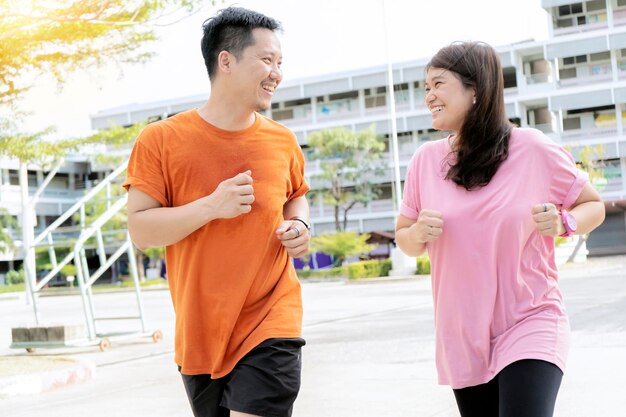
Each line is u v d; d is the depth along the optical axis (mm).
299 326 2779
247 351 2688
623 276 20922
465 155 2695
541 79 48125
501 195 2666
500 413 2512
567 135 47938
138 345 11609
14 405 6930
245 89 2738
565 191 2758
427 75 2826
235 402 2646
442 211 2729
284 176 2852
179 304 2797
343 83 51969
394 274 31641
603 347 7988
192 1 9102
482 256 2648
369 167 46750
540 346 2537
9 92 9789
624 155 46594
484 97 2705
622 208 47250
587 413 5094
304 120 54438
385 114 51906
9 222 47000
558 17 47969
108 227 43531
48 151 14773
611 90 45625
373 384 6602
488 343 2635
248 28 2736
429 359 7965
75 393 7402
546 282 2697
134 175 2771
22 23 9109
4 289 44406
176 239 2641
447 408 5457
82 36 9539
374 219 52781
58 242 11211
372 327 11836
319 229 53812
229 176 2766
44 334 10977
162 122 2818
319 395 6227
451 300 2699
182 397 6707
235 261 2717
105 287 45781
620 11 46281
